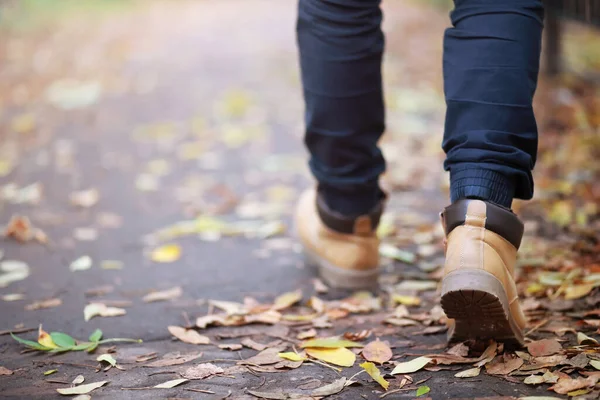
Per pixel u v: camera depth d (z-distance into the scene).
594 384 1.33
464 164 1.50
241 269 2.33
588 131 3.73
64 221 2.86
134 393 1.43
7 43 7.05
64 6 9.48
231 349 1.68
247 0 10.45
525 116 1.49
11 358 1.64
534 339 1.63
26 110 4.69
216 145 3.96
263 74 5.60
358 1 1.79
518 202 2.80
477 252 1.47
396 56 6.12
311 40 1.85
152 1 10.43
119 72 5.76
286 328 1.81
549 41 4.88
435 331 1.75
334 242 2.14
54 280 2.23
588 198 2.80
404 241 2.55
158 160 3.70
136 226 2.80
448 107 1.54
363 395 1.40
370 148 1.98
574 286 1.91
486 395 1.37
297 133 4.16
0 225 2.80
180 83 5.38
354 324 1.84
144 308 1.99
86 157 3.76
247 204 3.06
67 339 1.70
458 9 1.57
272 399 1.39
